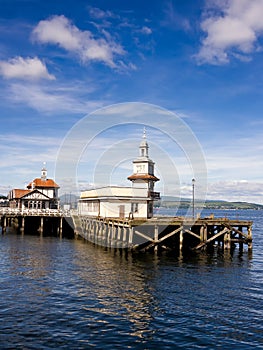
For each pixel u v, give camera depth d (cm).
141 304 1986
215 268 2973
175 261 3212
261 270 2948
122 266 2948
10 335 1551
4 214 5531
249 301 2078
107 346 1478
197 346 1496
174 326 1692
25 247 3972
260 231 7525
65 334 1579
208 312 1884
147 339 1552
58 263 3047
